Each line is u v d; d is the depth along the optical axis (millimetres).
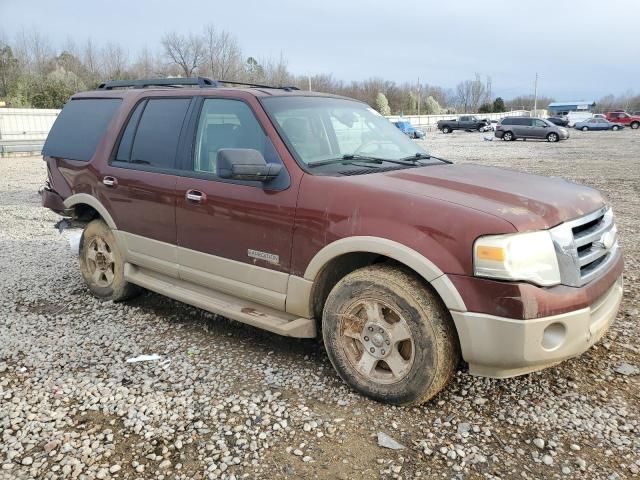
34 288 5750
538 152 26281
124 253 4953
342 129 4285
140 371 3881
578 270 3088
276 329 3801
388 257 3465
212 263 4145
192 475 2795
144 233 4676
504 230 2900
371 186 3369
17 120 32188
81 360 4066
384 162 4004
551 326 2967
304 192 3564
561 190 3555
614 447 2959
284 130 3867
